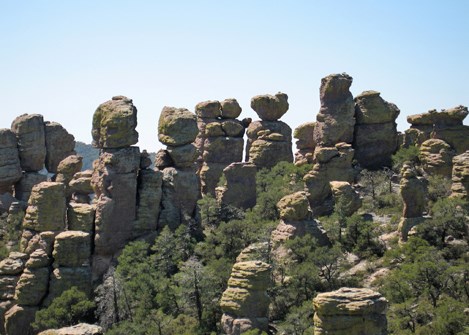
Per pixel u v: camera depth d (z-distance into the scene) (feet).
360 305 176.86
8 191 398.01
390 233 284.61
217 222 344.49
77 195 357.61
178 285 277.64
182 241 310.65
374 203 325.01
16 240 345.92
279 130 433.48
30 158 405.39
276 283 259.39
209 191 426.51
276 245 284.82
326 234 287.28
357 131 376.07
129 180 320.91
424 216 274.36
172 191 338.34
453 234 260.62
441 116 358.02
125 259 299.17
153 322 250.16
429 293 217.56
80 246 295.89
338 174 344.49
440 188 313.94
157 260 304.30
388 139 375.86
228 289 232.32
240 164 362.12
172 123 348.59
